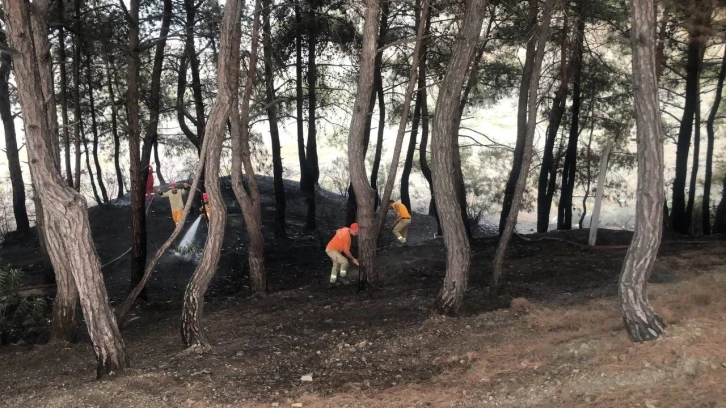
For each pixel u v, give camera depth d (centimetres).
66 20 1221
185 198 2044
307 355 712
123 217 2017
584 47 1853
